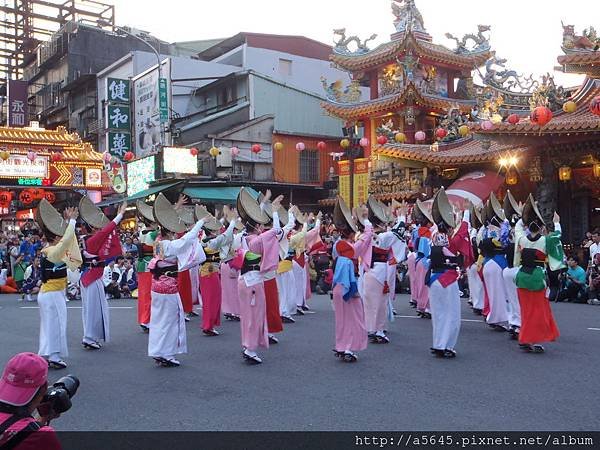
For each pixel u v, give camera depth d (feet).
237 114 110.63
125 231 91.50
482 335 33.22
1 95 160.97
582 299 48.29
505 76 81.15
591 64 64.95
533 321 27.99
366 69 103.30
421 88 92.79
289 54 130.31
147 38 151.64
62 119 153.69
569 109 57.16
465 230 27.89
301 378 24.22
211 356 28.99
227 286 41.37
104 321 31.32
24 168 100.07
